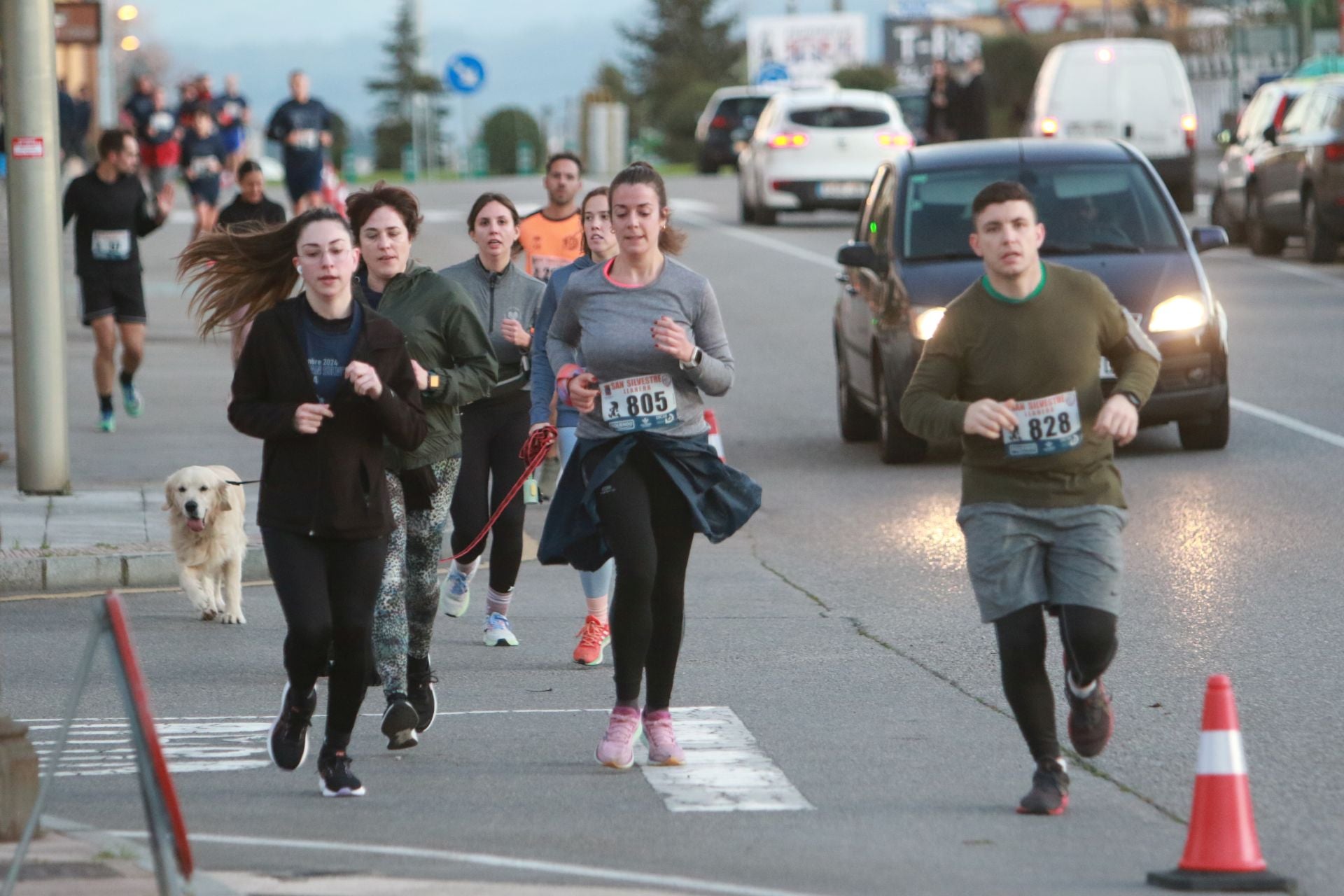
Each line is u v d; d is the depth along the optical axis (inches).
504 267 1228.5
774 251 3873.0
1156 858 762.8
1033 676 830.5
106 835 790.5
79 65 5807.1
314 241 843.4
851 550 1526.8
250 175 2229.3
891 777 892.0
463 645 1227.9
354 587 855.7
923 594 1352.1
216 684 1125.1
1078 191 1964.8
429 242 4077.3
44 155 1694.1
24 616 1337.4
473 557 1238.9
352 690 861.2
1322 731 963.3
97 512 1641.2
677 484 899.4
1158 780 882.1
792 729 986.7
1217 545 1465.3
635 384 906.7
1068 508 824.9
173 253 4158.5
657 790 871.1
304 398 840.3
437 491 983.0
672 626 919.0
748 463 1974.7
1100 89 4399.6
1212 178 5684.1
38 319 1716.3
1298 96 3690.9
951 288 1844.2
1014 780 886.4
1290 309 2883.9
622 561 900.6
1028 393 827.4
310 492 844.0
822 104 4389.8
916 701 1048.8
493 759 935.7
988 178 1984.5
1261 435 1961.1
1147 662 1123.3
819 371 2581.2
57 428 1729.8
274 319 850.1
